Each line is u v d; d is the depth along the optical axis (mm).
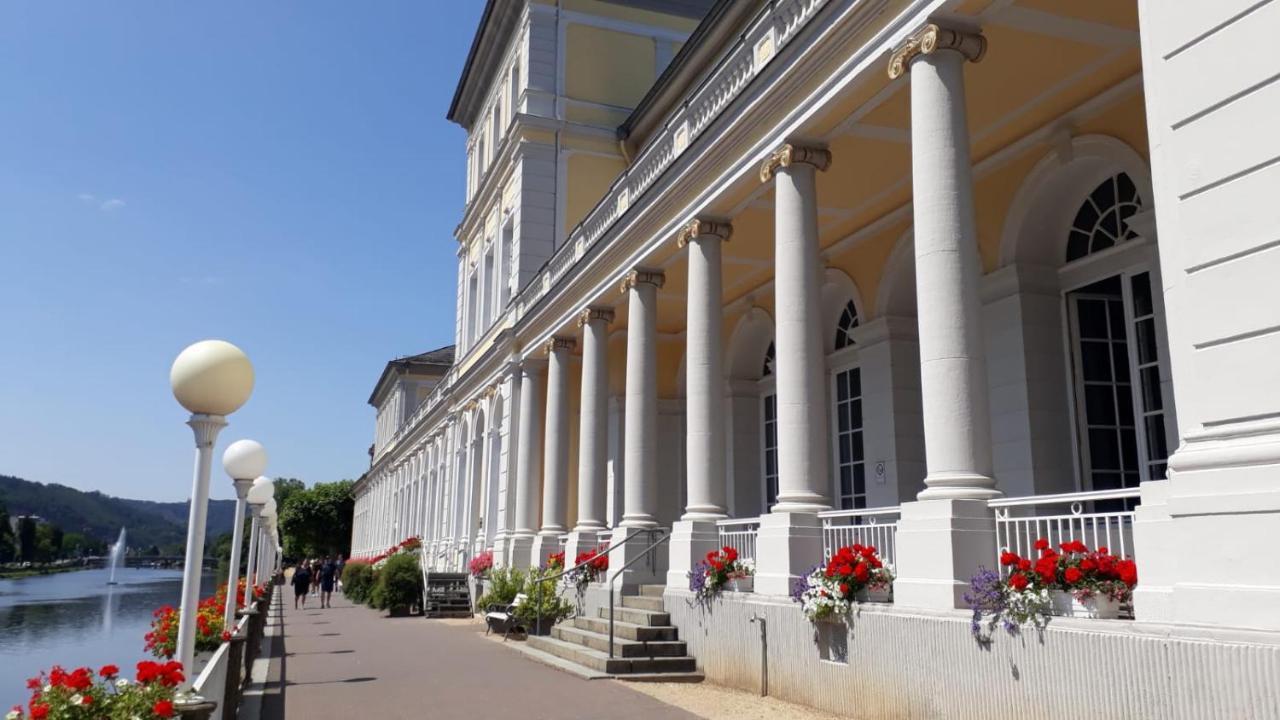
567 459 20891
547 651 15094
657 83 24703
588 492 18328
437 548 38344
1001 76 10625
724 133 12617
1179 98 6242
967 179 8648
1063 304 12000
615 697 10680
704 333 13602
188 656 6805
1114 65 10453
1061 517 7254
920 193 8680
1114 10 9289
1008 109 11477
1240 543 5539
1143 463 10750
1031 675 6844
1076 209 11953
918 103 8875
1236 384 5742
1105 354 11406
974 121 11797
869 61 9695
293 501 105188
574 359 24375
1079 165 11453
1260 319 5641
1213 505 5699
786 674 10180
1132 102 10625
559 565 18750
